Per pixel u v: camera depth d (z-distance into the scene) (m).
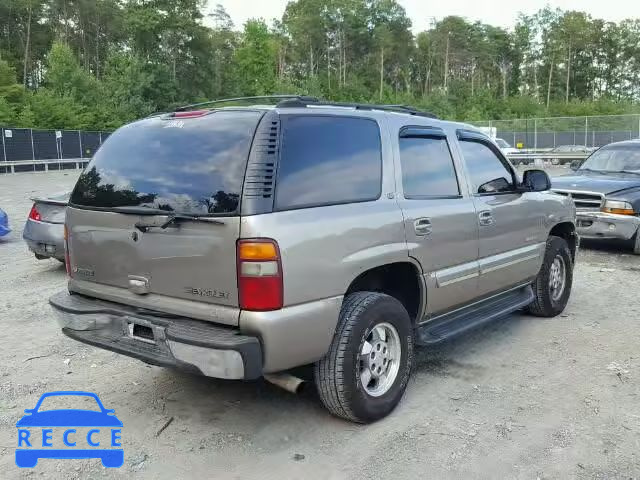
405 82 104.00
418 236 4.27
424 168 4.57
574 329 6.09
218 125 3.70
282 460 3.61
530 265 5.80
